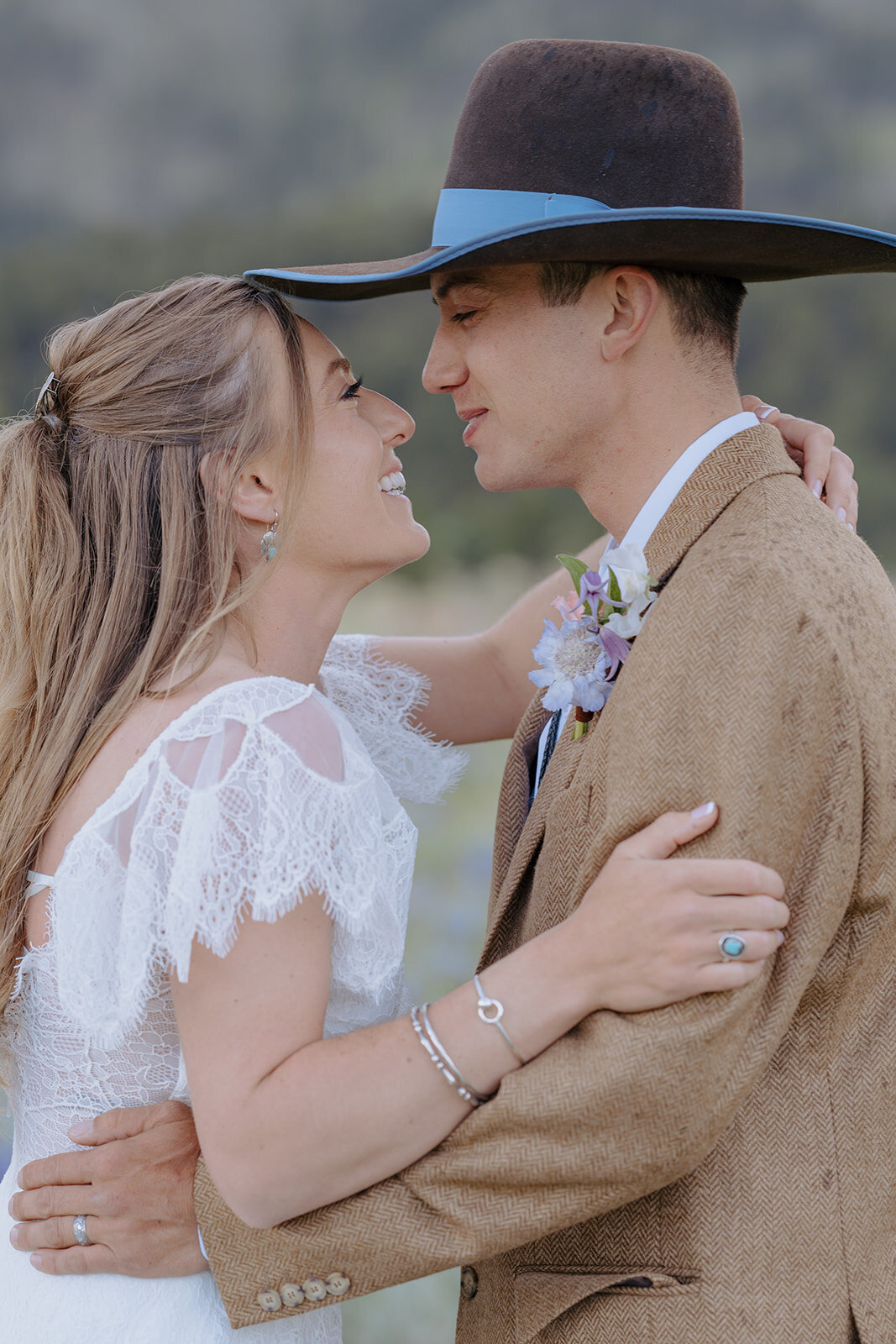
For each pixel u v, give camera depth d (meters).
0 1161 3.14
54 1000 1.96
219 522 2.02
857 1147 1.79
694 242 1.90
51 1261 1.90
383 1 39.06
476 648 2.72
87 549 2.02
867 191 32.44
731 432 2.02
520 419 2.10
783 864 1.69
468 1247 1.71
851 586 1.79
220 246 31.25
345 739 1.88
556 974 1.69
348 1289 1.78
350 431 2.15
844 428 26.05
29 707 1.99
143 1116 1.90
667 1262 1.78
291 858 1.71
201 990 1.73
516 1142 1.68
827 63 34.88
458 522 22.62
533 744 2.24
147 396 2.03
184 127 38.06
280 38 38.88
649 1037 1.64
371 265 2.28
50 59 37.84
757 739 1.66
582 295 2.03
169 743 1.80
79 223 36.41
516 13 38.19
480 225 2.08
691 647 1.71
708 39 36.47
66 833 1.92
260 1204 1.71
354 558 2.16
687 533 1.92
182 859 1.71
